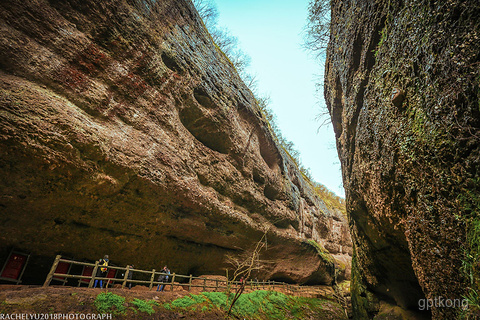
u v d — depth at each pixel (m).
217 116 15.96
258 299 14.95
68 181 8.83
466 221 5.34
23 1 8.47
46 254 9.70
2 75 7.87
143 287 11.95
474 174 5.07
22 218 8.66
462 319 5.63
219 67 18.11
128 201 10.73
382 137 8.81
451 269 5.99
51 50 9.04
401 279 12.78
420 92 6.56
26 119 7.64
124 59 11.13
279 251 21.66
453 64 5.29
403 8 7.14
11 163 7.60
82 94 9.58
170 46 13.44
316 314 18.20
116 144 9.94
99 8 10.31
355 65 11.25
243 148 18.27
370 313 15.13
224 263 17.06
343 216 42.59
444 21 5.50
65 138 8.36
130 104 11.20
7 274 8.48
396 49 7.62
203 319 9.76
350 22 11.16
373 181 10.35
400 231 9.61
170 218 12.53
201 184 14.30
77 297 7.44
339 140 16.91
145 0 12.63
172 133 12.84
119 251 11.59
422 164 6.68
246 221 17.03
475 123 4.97
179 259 14.27
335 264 30.77
